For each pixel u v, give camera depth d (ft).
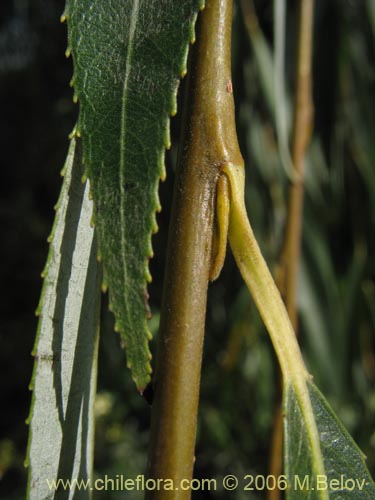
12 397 1.17
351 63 0.67
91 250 0.17
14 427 1.10
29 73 1.33
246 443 0.87
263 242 0.65
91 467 0.18
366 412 0.69
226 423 0.87
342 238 0.71
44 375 0.16
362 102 0.68
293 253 0.38
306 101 0.39
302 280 0.66
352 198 0.70
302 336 0.67
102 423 0.92
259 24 0.65
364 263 0.70
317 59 0.68
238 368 0.80
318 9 0.67
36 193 1.34
